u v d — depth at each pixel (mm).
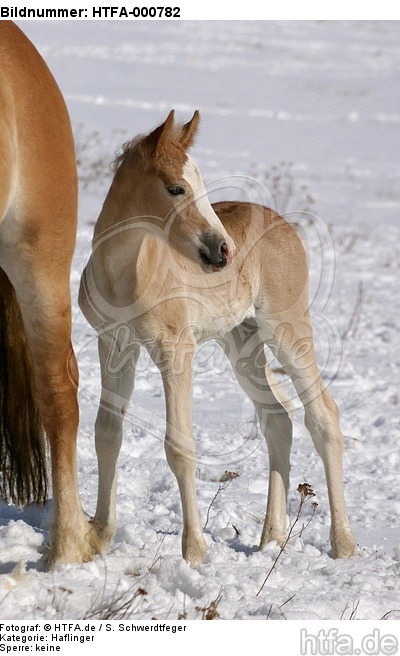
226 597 6941
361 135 44688
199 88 51219
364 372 15398
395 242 25969
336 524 8453
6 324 7336
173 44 65812
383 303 20141
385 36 92125
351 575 7711
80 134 32094
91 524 7738
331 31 89562
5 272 7094
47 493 7629
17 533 7570
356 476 10898
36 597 6402
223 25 80688
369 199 31234
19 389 7387
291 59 68750
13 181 6652
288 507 9750
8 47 6879
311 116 48094
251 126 42188
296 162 35500
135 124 36562
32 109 6836
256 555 7918
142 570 7293
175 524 8797
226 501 9594
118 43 61625
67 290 7141
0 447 7473
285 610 6801
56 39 59438
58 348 7117
